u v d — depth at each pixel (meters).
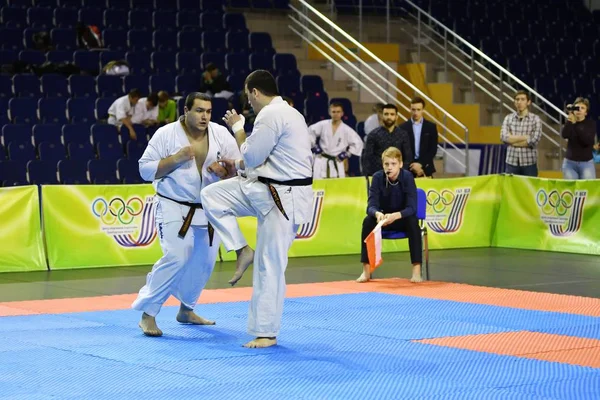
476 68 24.75
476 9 27.38
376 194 12.93
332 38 22.19
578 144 17.09
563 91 24.86
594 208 16.62
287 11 25.56
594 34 28.41
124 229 14.79
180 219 8.84
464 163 20.89
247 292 12.05
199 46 23.53
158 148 8.88
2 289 12.27
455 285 12.72
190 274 9.30
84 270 14.22
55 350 8.27
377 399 6.56
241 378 7.20
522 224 17.59
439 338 8.91
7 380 7.11
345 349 8.38
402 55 24.98
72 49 22.11
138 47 22.98
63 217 14.38
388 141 14.81
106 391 6.77
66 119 19.80
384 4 26.11
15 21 22.50
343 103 22.11
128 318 10.00
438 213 17.25
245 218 15.60
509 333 9.19
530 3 28.52
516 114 17.69
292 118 8.30
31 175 17.83
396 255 16.39
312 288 12.43
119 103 19.48
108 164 18.52
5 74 20.42
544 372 7.44
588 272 14.19
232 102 21.11
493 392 6.76
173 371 7.43
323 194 16.27
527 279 13.39
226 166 8.84
